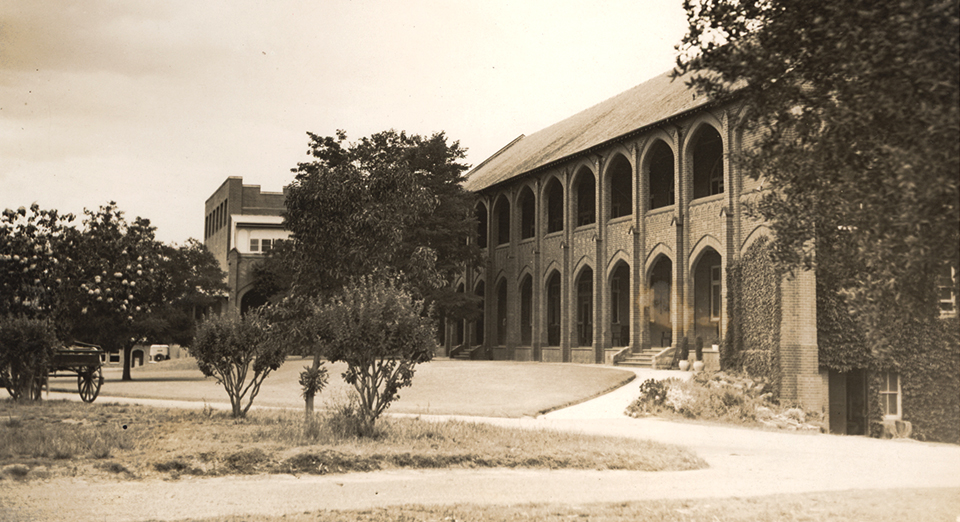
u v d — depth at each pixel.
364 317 13.66
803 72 7.90
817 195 8.17
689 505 8.45
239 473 10.58
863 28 6.84
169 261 40.25
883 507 8.39
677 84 36.34
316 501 8.63
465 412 20.78
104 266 24.84
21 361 20.06
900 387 24.44
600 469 11.68
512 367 31.97
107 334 36.91
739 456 13.77
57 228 23.25
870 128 7.29
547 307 42.47
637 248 33.25
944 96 6.55
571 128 45.75
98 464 10.48
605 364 34.38
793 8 7.60
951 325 23.53
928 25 6.33
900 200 6.99
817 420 23.14
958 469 12.19
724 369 27.02
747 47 8.09
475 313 42.94
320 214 18.42
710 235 28.95
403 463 11.49
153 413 17.53
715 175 31.03
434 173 40.41
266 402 23.23
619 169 37.84
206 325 17.06
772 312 25.28
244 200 70.62
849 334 24.56
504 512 7.96
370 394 13.84
